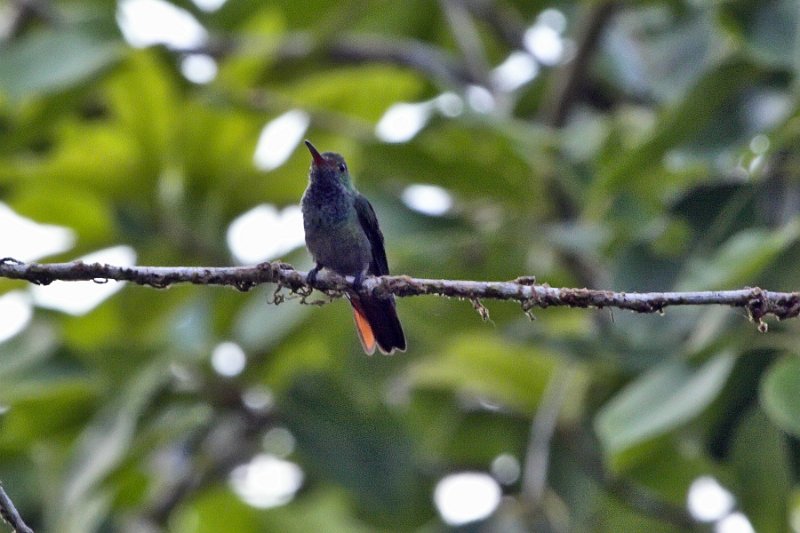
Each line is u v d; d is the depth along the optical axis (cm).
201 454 1245
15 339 1148
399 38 1555
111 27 1134
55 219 1207
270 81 1309
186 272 677
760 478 970
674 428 871
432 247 1089
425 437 1270
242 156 1187
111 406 1048
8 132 1163
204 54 1329
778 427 961
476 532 1223
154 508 1237
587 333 1088
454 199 1234
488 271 1143
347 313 1207
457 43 1546
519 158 1112
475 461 1297
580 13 1329
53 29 1159
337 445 1155
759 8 955
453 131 1127
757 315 648
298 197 1219
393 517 1142
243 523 1432
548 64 1457
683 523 1217
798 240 908
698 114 970
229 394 1159
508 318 1188
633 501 1221
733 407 977
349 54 1354
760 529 966
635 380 1038
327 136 1228
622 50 1357
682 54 1207
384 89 1248
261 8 1331
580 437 1183
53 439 1130
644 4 1251
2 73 1107
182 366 1143
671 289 1001
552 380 1138
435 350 1215
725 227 996
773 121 985
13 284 1202
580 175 1168
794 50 926
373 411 1178
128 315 1226
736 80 955
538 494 1143
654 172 1077
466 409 1278
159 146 1170
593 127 1223
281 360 1164
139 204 1203
